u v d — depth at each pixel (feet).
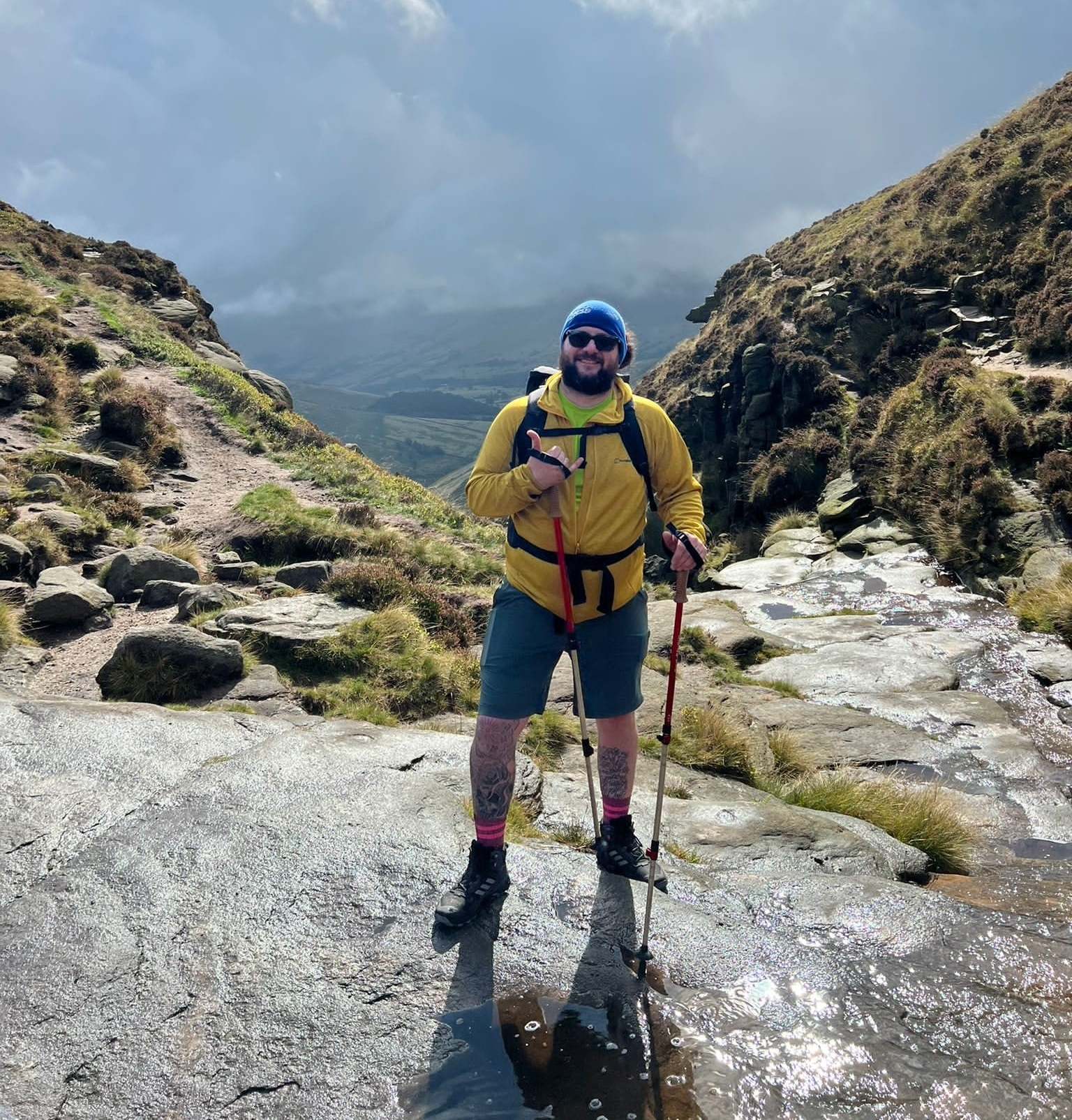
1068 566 45.44
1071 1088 8.03
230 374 92.32
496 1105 7.98
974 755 27.04
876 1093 8.02
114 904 10.98
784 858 14.44
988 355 78.69
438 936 10.40
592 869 11.99
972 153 109.29
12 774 14.42
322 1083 8.27
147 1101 8.07
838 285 109.81
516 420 10.82
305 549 45.55
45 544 39.86
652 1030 8.89
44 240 121.60
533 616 10.80
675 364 151.43
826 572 60.03
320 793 13.80
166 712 17.79
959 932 10.75
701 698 28.25
